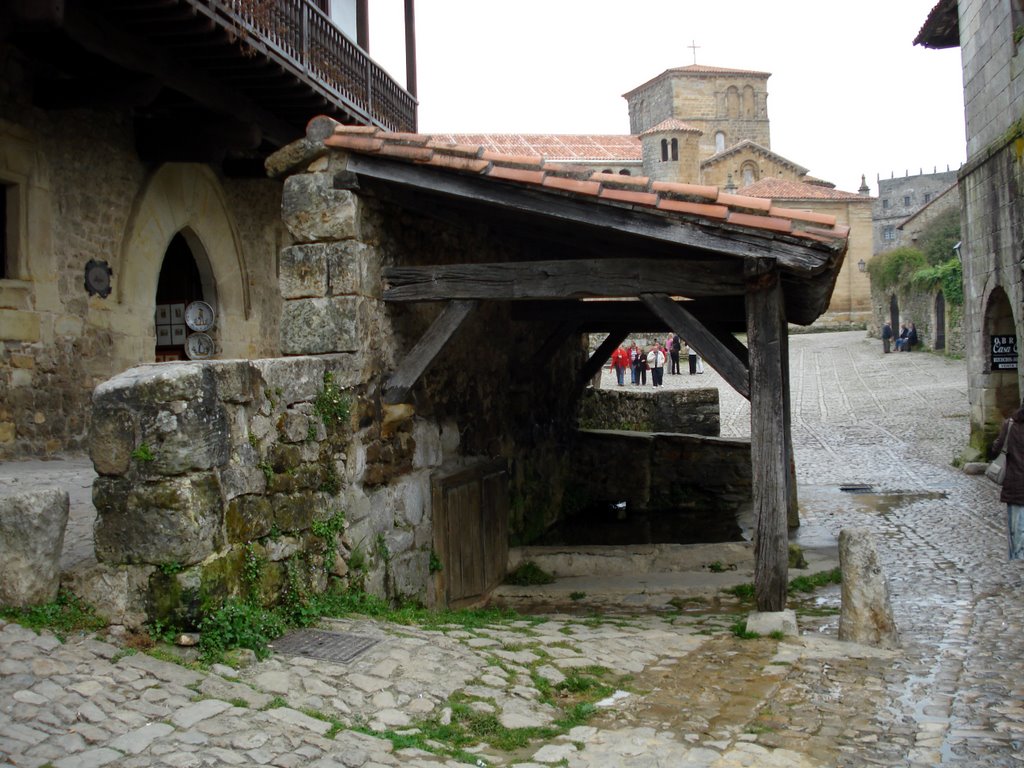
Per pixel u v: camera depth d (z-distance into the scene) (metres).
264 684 3.96
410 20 14.10
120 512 4.18
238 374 4.62
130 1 7.42
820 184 60.47
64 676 3.71
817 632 6.13
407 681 4.21
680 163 58.88
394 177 5.96
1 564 4.12
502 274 6.18
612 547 9.05
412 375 6.36
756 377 5.70
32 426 8.63
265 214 13.41
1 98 8.28
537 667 4.77
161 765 3.17
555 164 5.79
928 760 3.72
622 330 11.68
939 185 80.56
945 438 17.98
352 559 5.75
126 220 10.20
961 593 7.21
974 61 14.14
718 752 3.78
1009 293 12.67
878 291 41.75
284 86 9.98
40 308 8.77
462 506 7.81
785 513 5.82
